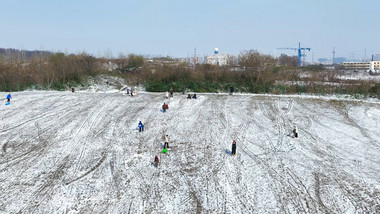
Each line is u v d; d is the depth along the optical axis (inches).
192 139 1255.5
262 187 869.2
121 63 3385.8
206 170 976.9
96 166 1010.1
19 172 963.3
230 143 1207.6
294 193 836.0
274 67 2684.5
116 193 842.8
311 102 1860.2
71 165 1017.5
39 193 840.3
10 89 2319.1
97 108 1726.1
